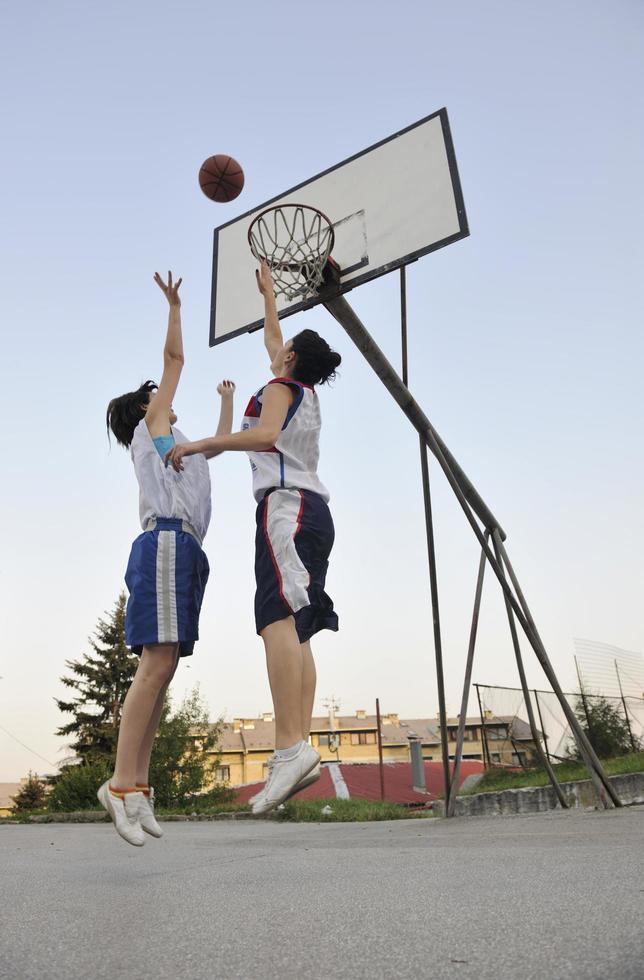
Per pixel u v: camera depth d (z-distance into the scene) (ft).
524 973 2.35
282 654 7.20
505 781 29.81
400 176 15.98
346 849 9.24
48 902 4.43
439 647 17.80
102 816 40.81
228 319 17.11
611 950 2.50
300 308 16.15
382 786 70.08
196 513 8.25
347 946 2.92
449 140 15.66
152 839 15.28
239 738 148.97
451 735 143.13
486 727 30.60
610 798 17.26
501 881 4.36
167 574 7.75
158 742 52.80
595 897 3.49
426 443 16.84
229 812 38.14
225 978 2.55
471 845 8.02
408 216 15.61
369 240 15.90
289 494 7.79
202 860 8.21
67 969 2.72
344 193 16.62
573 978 2.26
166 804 51.62
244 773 145.38
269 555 7.59
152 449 8.32
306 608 7.65
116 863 8.05
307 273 16.07
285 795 6.84
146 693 7.50
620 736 34.50
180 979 2.56
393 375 15.72
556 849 6.42
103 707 90.84
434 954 2.69
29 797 107.96
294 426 8.03
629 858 5.05
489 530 17.92
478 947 2.73
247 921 3.58
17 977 2.62
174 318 8.80
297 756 6.90
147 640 7.49
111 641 93.56
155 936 3.29
